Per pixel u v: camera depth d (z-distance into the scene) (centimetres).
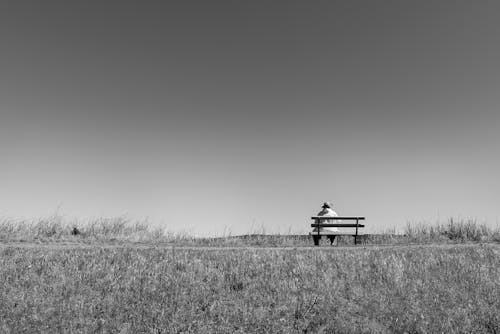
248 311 952
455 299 1022
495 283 1118
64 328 834
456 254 1396
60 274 1109
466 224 1927
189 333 855
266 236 1906
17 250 1339
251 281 1134
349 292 1066
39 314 890
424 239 1823
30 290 1012
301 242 1814
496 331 870
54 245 1525
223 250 1467
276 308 971
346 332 872
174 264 1238
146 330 855
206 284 1105
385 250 1475
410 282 1132
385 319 926
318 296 1035
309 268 1217
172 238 1833
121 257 1286
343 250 1486
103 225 1927
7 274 1094
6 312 888
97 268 1170
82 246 1523
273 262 1284
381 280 1148
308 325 901
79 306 938
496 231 1905
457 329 871
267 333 858
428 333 862
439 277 1174
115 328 859
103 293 1025
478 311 950
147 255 1330
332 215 1862
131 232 1911
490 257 1359
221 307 971
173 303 983
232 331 870
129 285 1075
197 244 1703
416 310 956
